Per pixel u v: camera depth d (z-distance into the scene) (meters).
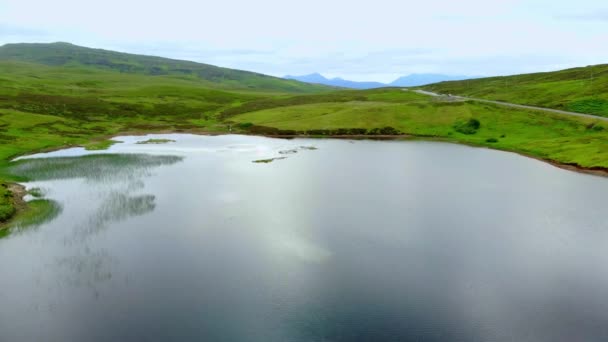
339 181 68.25
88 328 28.44
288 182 67.19
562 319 29.45
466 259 38.72
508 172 75.25
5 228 45.31
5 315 29.84
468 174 73.88
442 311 30.39
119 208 52.28
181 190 61.00
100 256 39.06
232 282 34.53
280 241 42.84
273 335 27.80
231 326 28.72
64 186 61.94
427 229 46.31
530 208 53.84
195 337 27.58
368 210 53.09
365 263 37.97
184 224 47.16
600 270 36.50
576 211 52.50
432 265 37.53
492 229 46.34
